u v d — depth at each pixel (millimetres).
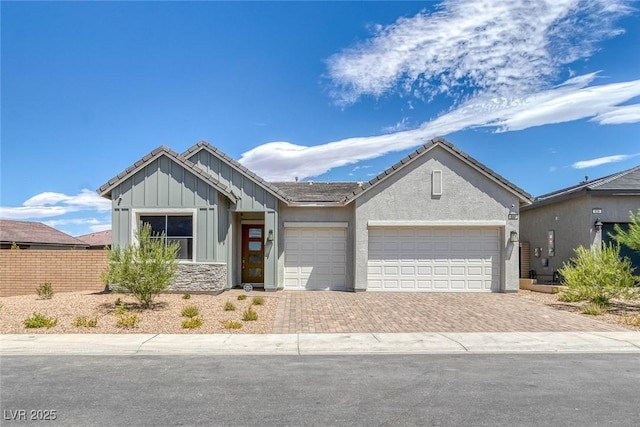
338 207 18531
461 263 17844
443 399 6094
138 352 8836
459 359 8344
